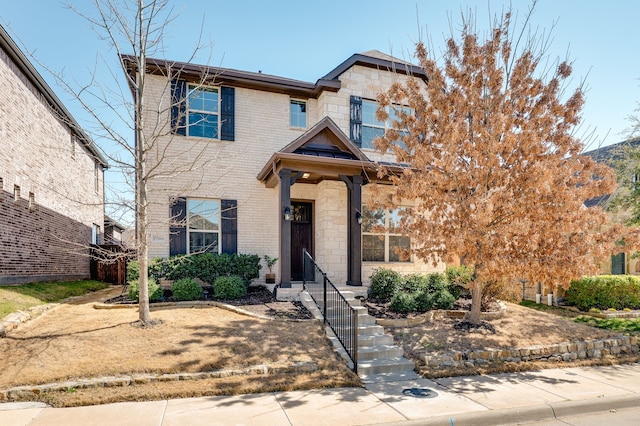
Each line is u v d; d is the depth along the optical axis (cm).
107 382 498
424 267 1173
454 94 753
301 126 1208
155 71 1022
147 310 688
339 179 1097
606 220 711
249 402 479
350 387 547
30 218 1093
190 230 1056
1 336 604
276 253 1134
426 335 754
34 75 1075
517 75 761
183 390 497
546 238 714
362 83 1212
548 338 766
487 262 707
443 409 470
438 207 753
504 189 704
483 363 668
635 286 1127
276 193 1147
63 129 1351
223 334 658
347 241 1070
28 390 471
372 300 965
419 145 740
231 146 1107
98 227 1778
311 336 694
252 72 1126
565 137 734
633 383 592
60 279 1273
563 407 489
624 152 1228
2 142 945
